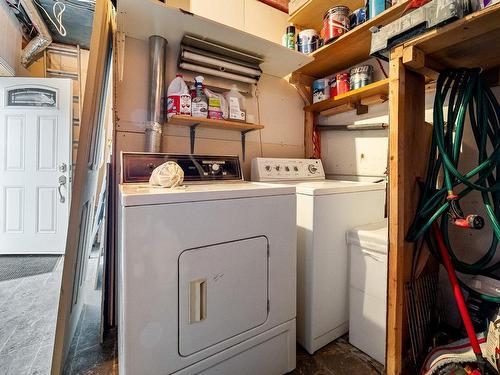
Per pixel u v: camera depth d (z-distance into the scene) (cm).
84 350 147
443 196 121
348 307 160
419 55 113
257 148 228
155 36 169
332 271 151
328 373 131
